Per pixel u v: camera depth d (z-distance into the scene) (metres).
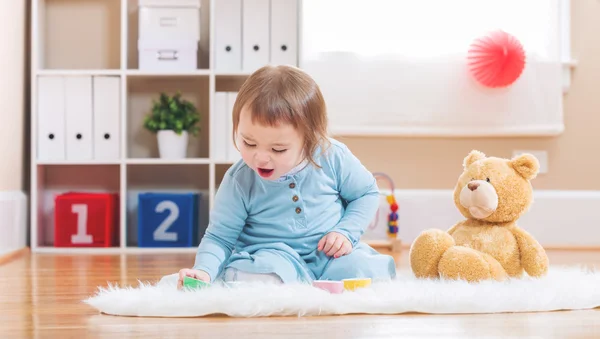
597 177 3.12
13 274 1.96
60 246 2.81
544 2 3.04
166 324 1.11
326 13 3.01
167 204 2.82
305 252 1.49
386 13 3.03
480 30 3.04
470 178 1.57
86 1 3.07
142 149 3.08
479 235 1.52
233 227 1.48
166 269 2.09
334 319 1.14
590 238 3.08
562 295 1.25
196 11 2.85
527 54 3.04
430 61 3.03
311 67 3.01
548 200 3.07
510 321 1.13
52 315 1.23
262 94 1.30
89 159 2.85
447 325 1.09
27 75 2.96
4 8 2.61
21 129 2.87
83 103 2.85
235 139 1.44
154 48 2.84
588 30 3.14
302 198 1.49
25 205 2.88
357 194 1.56
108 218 2.81
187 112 2.92
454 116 3.03
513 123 3.04
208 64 3.08
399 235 3.03
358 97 3.03
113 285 1.68
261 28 2.88
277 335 1.02
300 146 1.36
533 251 1.48
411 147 3.10
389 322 1.12
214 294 1.22
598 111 3.13
